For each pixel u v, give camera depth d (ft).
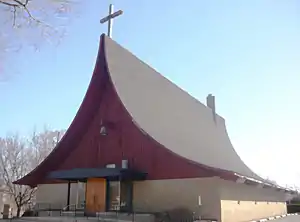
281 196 110.52
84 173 59.11
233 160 102.22
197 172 56.49
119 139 65.51
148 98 74.74
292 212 132.67
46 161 70.90
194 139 83.61
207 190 55.01
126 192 60.70
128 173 57.52
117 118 66.74
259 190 82.69
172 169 58.59
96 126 69.67
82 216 56.44
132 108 67.00
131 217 53.42
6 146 134.21
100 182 61.00
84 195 64.85
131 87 71.20
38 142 147.95
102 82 69.21
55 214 62.08
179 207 56.13
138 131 63.36
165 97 82.89
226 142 110.52
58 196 69.77
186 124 85.35
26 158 139.54
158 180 59.26
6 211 106.32
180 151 69.21
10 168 130.62
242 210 66.33
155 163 60.34
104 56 68.03
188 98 98.07
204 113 104.63
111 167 63.62
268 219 84.17
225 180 58.85
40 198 72.02
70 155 71.82
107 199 59.41
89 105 69.21
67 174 60.64
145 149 61.98
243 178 59.06
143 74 78.13
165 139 68.59
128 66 73.72
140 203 59.67
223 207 55.52
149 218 52.44
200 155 77.87
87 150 69.46
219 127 112.37
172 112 81.56
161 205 57.77
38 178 73.15
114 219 51.19
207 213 54.08
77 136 70.74
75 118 69.15
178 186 57.31
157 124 70.69
